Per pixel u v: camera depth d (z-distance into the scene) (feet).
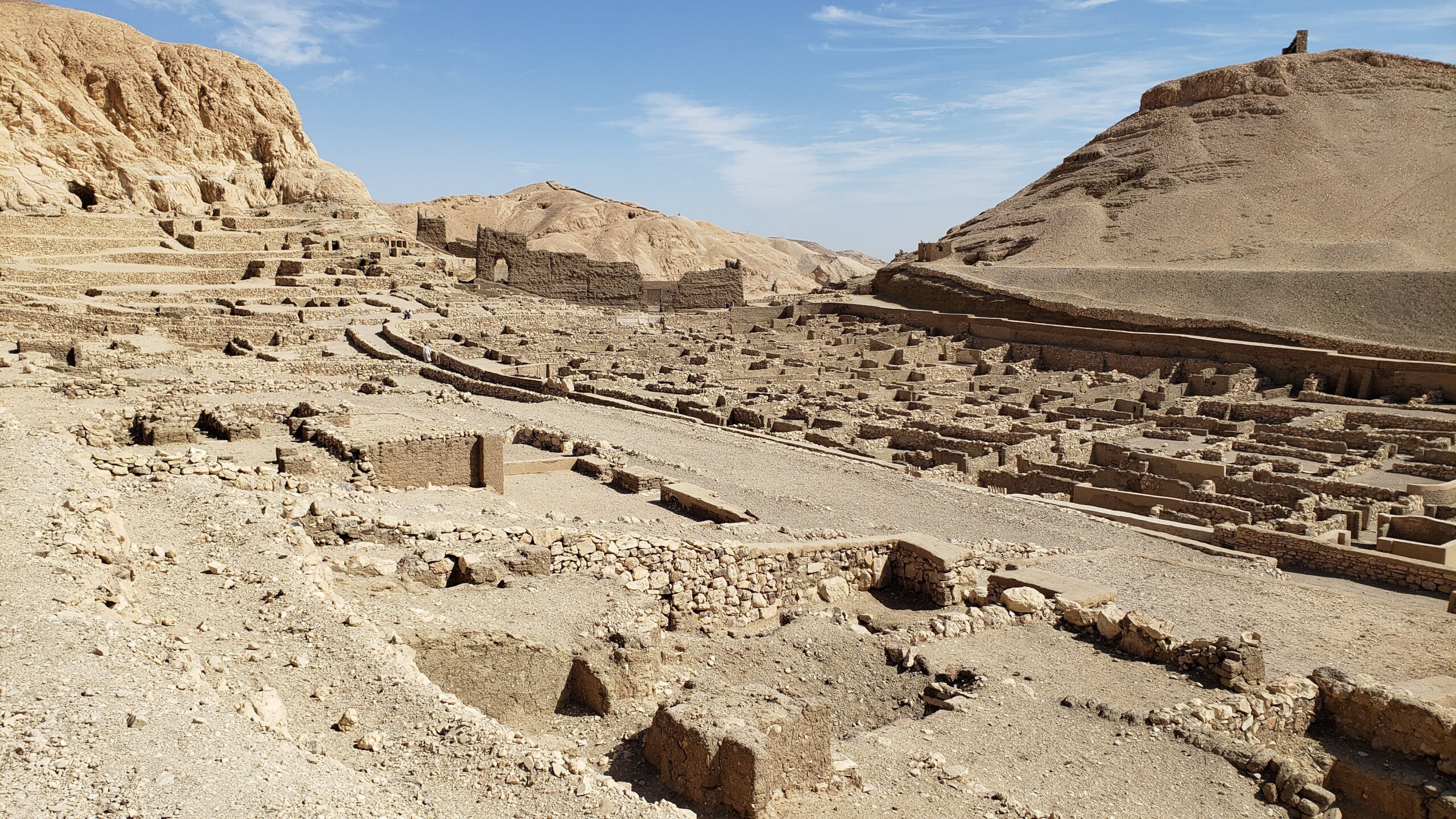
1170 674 45.34
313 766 24.58
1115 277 283.59
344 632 34.78
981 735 38.60
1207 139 422.41
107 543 36.70
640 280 315.78
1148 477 103.81
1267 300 249.14
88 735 22.48
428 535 47.85
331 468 65.57
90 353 126.82
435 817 24.26
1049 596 53.93
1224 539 82.43
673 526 60.03
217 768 22.31
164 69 360.48
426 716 29.86
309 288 227.20
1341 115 413.80
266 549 40.57
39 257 223.92
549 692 38.83
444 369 156.15
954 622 50.01
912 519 80.33
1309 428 150.20
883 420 134.21
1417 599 68.44
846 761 34.42
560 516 61.52
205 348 164.55
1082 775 36.06
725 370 177.27
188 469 50.78
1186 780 36.27
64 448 49.70
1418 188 338.75
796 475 94.53
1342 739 42.29
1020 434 124.47
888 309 294.66
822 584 56.29
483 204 624.18
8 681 24.12
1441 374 186.80
